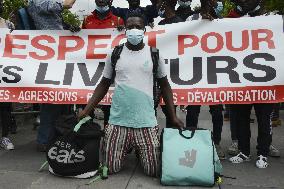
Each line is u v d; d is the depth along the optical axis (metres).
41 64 5.21
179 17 5.32
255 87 4.80
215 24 5.07
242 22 5.01
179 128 4.12
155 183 4.02
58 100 5.07
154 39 5.13
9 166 4.59
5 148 5.37
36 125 6.81
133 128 4.13
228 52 4.98
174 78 4.99
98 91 4.36
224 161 4.89
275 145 5.79
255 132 6.71
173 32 5.13
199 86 4.92
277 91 4.76
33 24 5.40
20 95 5.11
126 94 4.10
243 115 4.78
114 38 5.29
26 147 5.52
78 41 5.30
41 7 5.26
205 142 3.97
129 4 5.43
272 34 4.93
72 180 4.11
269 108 4.69
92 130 4.12
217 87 4.88
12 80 5.13
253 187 3.97
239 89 4.84
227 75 4.90
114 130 4.19
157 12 5.45
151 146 4.13
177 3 5.57
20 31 5.32
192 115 5.08
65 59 5.24
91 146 4.11
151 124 4.15
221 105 5.02
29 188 3.88
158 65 4.21
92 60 5.23
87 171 4.12
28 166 4.59
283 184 4.07
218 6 5.85
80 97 5.07
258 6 5.02
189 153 3.91
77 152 4.08
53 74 5.16
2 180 4.11
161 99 4.67
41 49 5.29
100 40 5.29
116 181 4.07
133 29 4.01
